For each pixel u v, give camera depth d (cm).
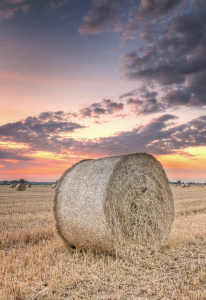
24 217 1175
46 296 430
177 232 870
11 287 450
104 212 614
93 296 426
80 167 796
